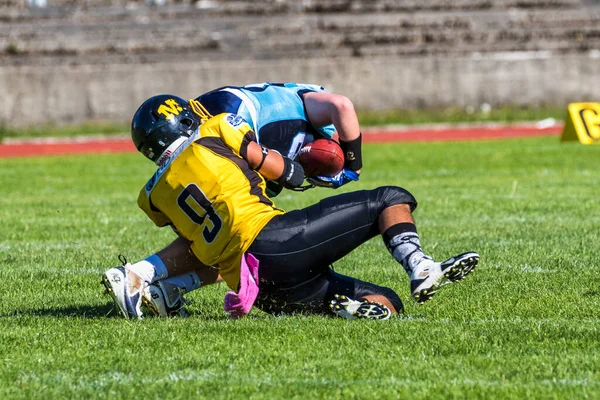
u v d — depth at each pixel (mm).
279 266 15531
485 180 42844
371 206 15711
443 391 11625
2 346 14367
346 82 102812
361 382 12117
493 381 12094
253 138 15836
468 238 25797
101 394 11828
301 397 11516
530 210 31656
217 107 16375
